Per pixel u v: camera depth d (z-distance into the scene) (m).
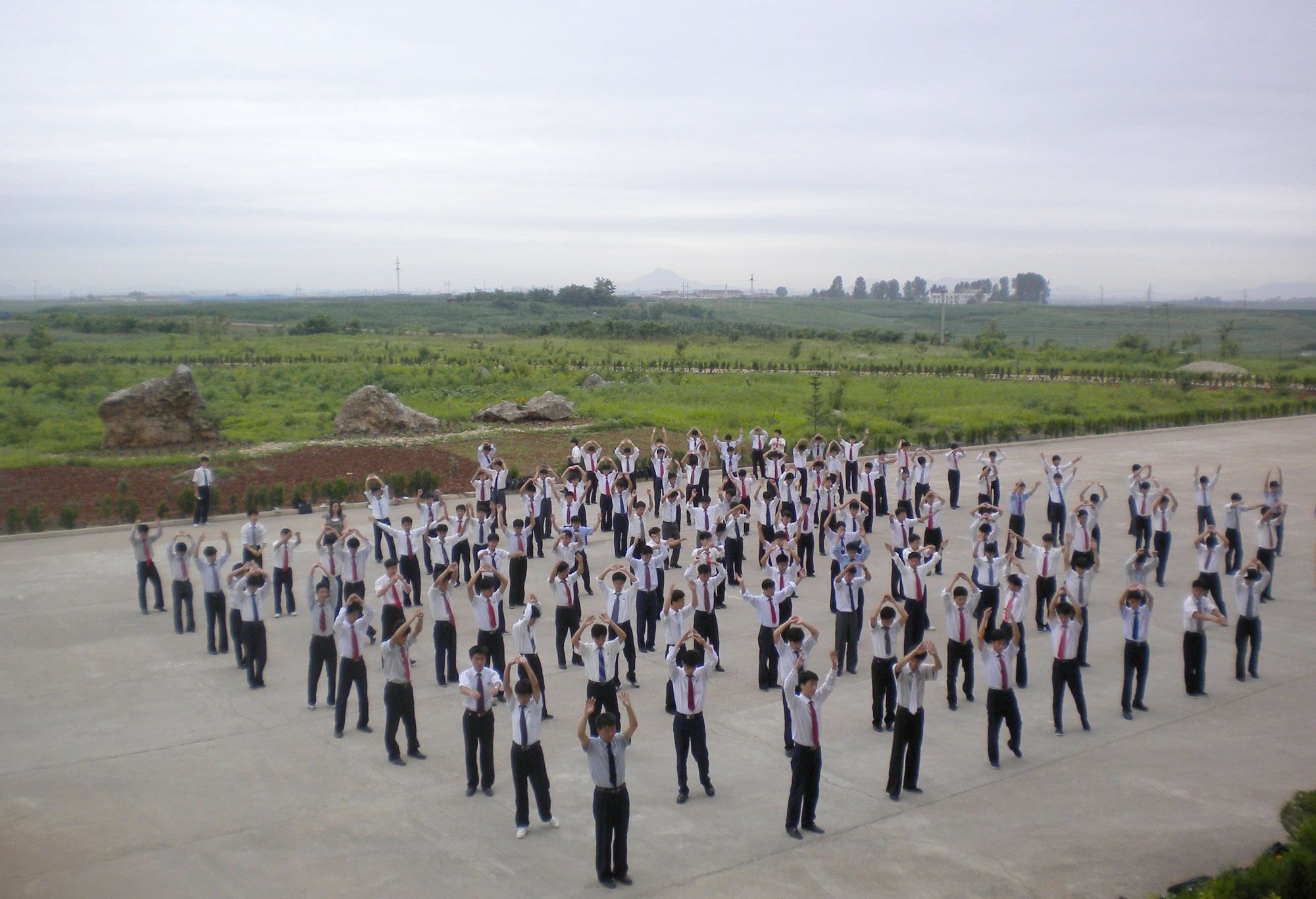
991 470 23.95
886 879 8.09
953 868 8.27
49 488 25.61
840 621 13.43
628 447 24.78
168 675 13.31
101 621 15.85
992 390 56.41
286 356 70.44
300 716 11.85
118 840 8.70
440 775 10.22
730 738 11.22
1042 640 15.09
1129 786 9.96
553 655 14.18
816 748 8.76
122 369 57.19
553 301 190.25
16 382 48.06
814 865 8.33
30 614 16.16
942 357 84.56
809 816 8.93
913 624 13.92
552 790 9.88
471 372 56.59
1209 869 8.27
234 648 14.54
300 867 8.25
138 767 10.29
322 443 32.88
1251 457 34.59
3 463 27.92
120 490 24.89
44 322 110.12
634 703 12.39
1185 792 9.82
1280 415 49.69
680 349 70.06
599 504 24.81
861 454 34.34
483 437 34.78
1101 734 11.35
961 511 25.52
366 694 11.38
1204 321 189.88
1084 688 12.97
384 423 35.31
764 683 12.80
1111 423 42.34
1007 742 11.13
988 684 10.48
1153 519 18.38
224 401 43.66
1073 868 8.28
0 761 10.42
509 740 11.19
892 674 11.39
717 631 13.52
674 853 8.55
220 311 114.19
